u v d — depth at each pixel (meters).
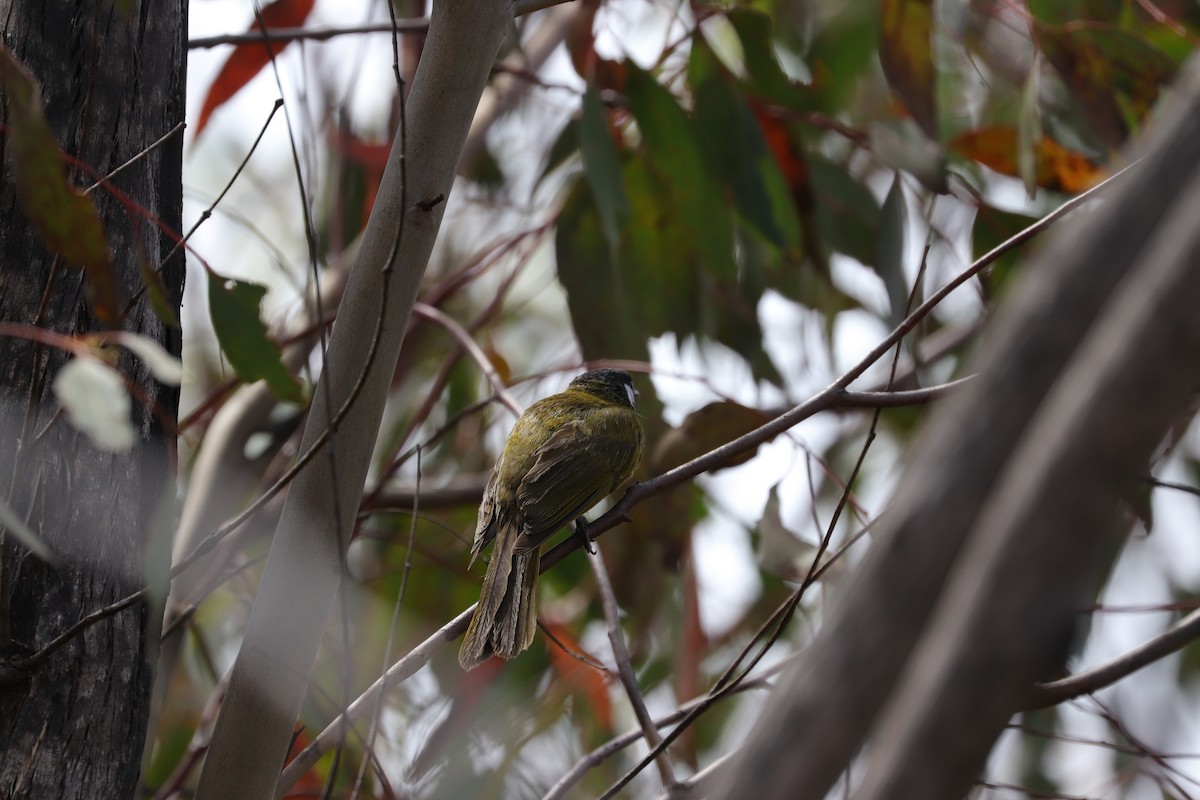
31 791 5.88
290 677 6.61
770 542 9.90
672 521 11.61
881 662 3.36
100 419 5.04
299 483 6.74
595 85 11.80
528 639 8.91
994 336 3.66
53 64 6.83
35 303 6.50
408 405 15.84
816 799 3.28
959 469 3.48
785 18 15.97
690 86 12.55
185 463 13.92
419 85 7.02
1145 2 12.62
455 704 11.46
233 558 11.44
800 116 13.33
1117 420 3.10
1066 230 3.75
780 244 12.47
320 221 14.70
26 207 5.48
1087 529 3.09
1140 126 11.73
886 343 7.18
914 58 11.79
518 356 16.44
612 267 13.28
